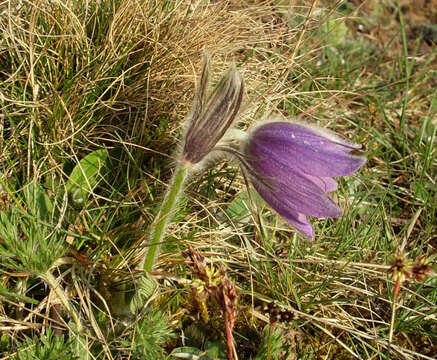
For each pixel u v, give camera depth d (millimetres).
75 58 254
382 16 434
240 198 252
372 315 227
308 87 319
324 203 182
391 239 253
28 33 247
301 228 188
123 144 241
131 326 193
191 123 185
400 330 220
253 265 231
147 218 231
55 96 232
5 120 240
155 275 202
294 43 304
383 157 310
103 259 209
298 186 184
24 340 182
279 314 197
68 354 174
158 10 272
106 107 249
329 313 222
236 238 246
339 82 338
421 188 277
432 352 218
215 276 182
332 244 248
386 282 233
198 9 286
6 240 182
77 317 192
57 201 225
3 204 215
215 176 242
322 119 307
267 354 197
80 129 230
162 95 261
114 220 231
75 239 219
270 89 274
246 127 273
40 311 203
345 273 233
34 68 245
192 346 206
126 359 193
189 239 228
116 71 253
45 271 188
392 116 335
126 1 250
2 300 197
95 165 234
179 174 192
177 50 263
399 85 346
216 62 280
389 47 404
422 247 256
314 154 182
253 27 297
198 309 210
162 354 190
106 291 205
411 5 452
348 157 180
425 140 320
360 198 279
